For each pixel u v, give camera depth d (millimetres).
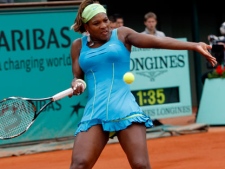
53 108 22375
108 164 18719
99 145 10859
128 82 10773
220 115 25969
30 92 22156
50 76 22406
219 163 18125
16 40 22016
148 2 38344
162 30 38719
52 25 22469
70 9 22641
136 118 10836
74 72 11555
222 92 25922
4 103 11141
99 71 11078
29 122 11188
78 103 22688
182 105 26438
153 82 25891
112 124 10812
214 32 40344
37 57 22250
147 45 11047
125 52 11133
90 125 10898
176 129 24281
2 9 21797
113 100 10898
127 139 10766
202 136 23734
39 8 22281
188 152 20344
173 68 26297
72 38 22688
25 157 20938
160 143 22547
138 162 10602
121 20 24188
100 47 11109
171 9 38938
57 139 22391
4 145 21797
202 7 39875
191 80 38438
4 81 21859
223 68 26281
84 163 10664
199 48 10578
